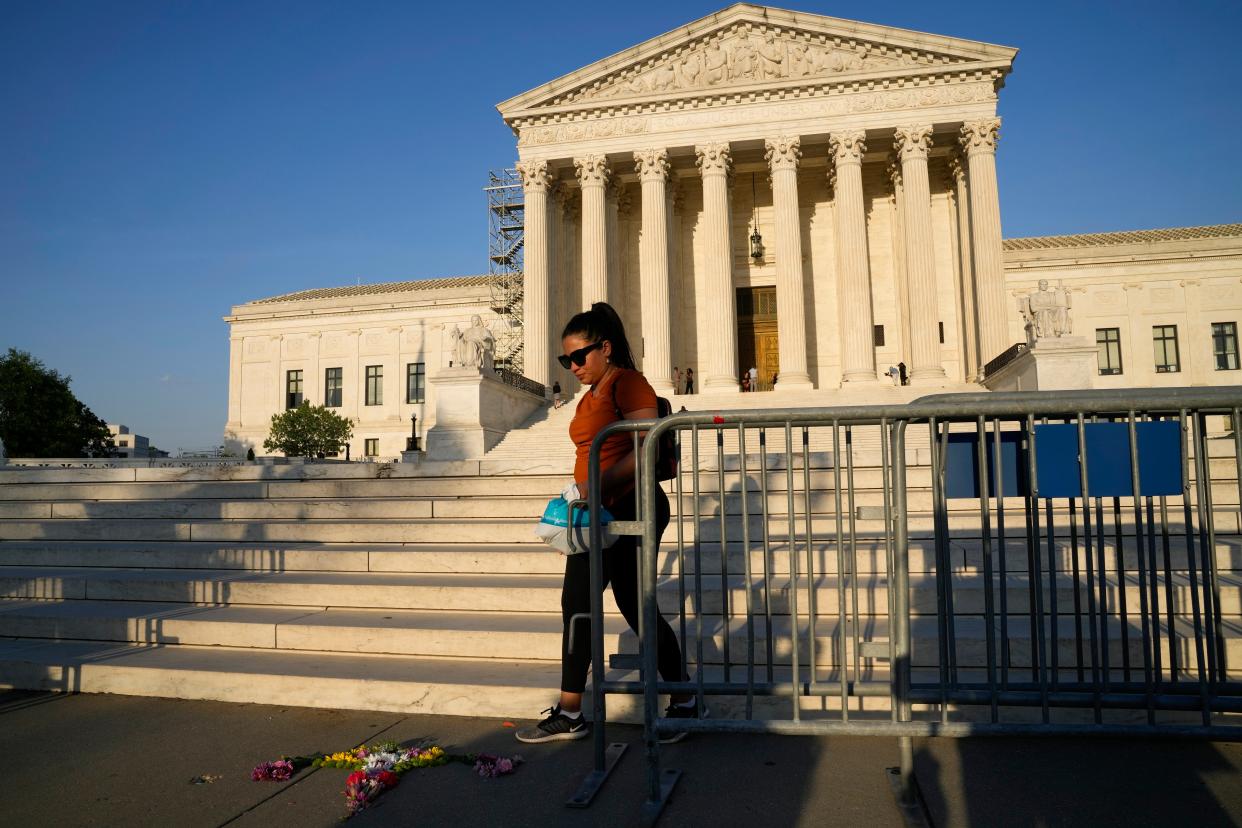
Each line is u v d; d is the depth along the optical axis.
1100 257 43.16
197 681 5.20
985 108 27.94
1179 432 3.37
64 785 3.81
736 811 3.31
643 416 4.10
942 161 32.00
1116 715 4.20
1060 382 19.19
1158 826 3.06
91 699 5.25
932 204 32.31
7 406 49.88
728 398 26.05
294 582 6.70
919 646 4.64
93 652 5.84
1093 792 3.37
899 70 28.28
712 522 7.62
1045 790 3.40
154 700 5.20
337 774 3.89
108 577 7.21
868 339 27.80
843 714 3.41
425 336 52.19
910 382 27.67
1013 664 4.55
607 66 30.14
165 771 3.97
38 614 6.42
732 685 3.63
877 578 5.80
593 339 4.24
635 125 30.23
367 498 10.04
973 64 27.83
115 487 10.81
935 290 27.66
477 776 3.80
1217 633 3.37
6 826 3.38
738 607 5.39
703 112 29.77
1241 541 6.16
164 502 9.95
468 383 21.56
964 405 3.45
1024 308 20.45
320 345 53.97
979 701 3.46
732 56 29.81
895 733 3.34
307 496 10.28
